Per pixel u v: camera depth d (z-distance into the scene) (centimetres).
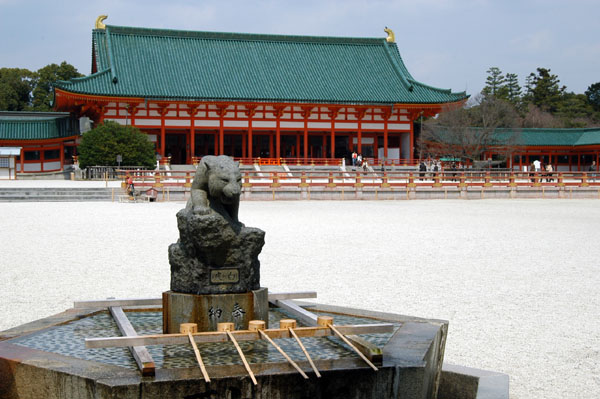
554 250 1923
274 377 539
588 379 784
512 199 4944
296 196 4481
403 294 1263
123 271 1485
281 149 8119
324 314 831
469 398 748
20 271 1483
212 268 661
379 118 7644
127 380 514
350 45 8212
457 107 7544
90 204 3691
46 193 4041
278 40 8044
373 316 804
